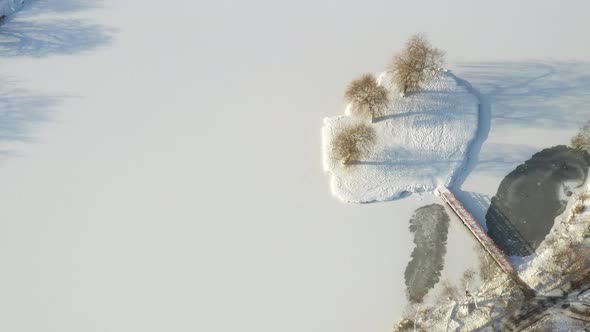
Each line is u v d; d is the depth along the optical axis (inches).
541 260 1470.2
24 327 1411.2
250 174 1590.8
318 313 1422.2
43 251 1494.8
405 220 1528.1
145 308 1430.9
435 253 1486.2
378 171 1577.3
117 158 1617.9
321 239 1504.7
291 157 1614.2
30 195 1565.0
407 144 1609.3
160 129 1660.9
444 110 1654.8
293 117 1674.5
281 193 1563.7
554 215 1528.1
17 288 1453.0
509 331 1393.9
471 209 1540.4
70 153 1626.5
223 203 1551.4
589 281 1435.8
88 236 1512.1
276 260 1480.1
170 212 1540.4
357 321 1416.1
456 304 1425.9
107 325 1414.9
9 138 1646.2
